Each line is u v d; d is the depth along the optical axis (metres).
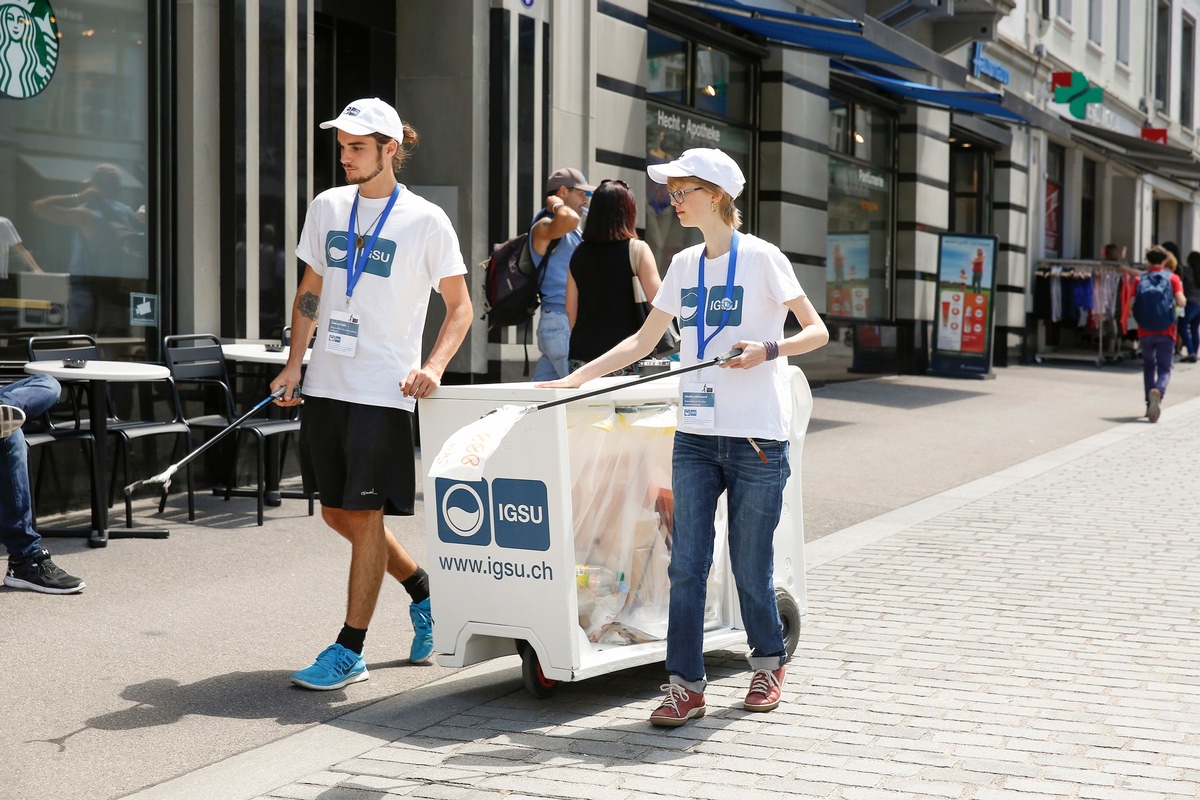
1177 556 6.93
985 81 20.03
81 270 7.57
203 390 8.02
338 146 10.03
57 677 4.58
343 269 4.51
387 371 4.50
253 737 4.04
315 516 7.45
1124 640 5.27
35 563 5.67
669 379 4.77
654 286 5.87
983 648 5.13
